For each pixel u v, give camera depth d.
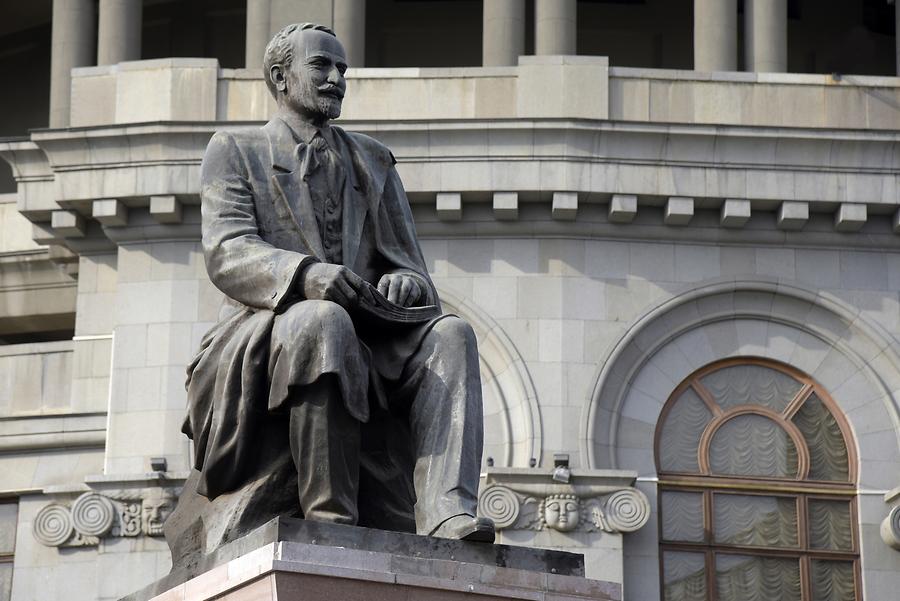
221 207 14.27
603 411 44.16
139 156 45.69
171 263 45.69
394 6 66.62
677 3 66.69
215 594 12.62
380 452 13.95
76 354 46.47
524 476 42.81
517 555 12.93
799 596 43.50
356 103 46.25
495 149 44.84
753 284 45.22
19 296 52.38
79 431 45.53
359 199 14.66
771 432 44.62
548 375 44.22
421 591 12.45
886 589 43.47
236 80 46.75
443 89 46.25
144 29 67.75
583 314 44.75
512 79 46.31
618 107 46.16
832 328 45.25
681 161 45.12
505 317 44.66
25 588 44.19
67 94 61.78
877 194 45.34
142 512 43.59
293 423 13.34
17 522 45.19
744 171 45.25
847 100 46.56
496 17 57.22
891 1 61.97
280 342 13.36
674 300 44.94
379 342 13.88
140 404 44.72
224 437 13.62
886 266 45.75
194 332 45.22
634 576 42.81
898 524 43.53
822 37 66.38
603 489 42.84
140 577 43.28
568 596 12.77
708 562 43.50
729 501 43.94
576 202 44.69
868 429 44.66
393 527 13.84
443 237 45.22
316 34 14.85
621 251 45.28
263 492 13.60
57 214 46.38
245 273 13.80
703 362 44.84
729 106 46.34
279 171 14.48
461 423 13.57
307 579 12.22
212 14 67.69
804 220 45.25
